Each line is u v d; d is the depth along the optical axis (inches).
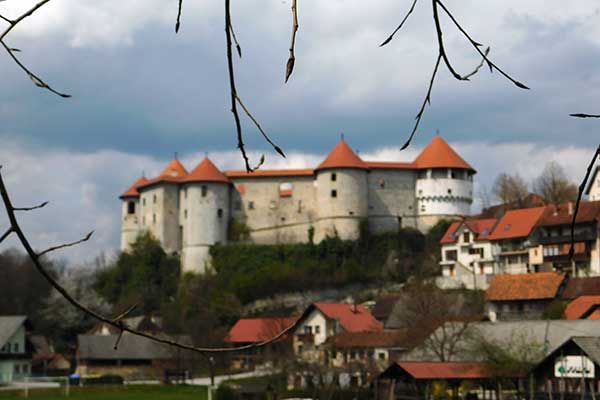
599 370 2096.5
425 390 2452.0
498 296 4116.6
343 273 5669.3
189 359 4212.6
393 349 3417.8
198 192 6176.2
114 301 6190.9
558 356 2201.0
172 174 6815.9
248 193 6269.7
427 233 6087.6
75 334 5575.8
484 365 2283.5
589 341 2128.4
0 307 5787.4
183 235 6274.6
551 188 6156.5
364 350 3479.3
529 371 2235.5
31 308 5885.8
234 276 5851.4
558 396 2208.4
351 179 6008.9
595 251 4446.4
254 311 5580.7
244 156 224.5
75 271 6515.8
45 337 5393.7
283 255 5944.9
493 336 2456.9
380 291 5497.1
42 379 4151.1
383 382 2630.4
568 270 4554.6
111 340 4552.2
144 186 6540.4
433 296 3848.4
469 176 6294.3
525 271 4837.6
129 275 6279.5
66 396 3499.0
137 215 6722.4
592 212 4500.5
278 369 3324.3
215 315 5378.9
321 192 6058.1
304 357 3538.4
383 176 6156.5
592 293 3983.8
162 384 3860.7
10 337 4025.6
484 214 5930.1
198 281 5900.6
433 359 2581.2
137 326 4790.8
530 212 5002.5
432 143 6294.3
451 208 6131.9
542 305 4042.8
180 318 5442.9
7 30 201.9
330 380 3395.7
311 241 6053.2
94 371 4458.7
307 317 4202.8
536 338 2354.8
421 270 5462.6
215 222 6151.6
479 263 5098.4
